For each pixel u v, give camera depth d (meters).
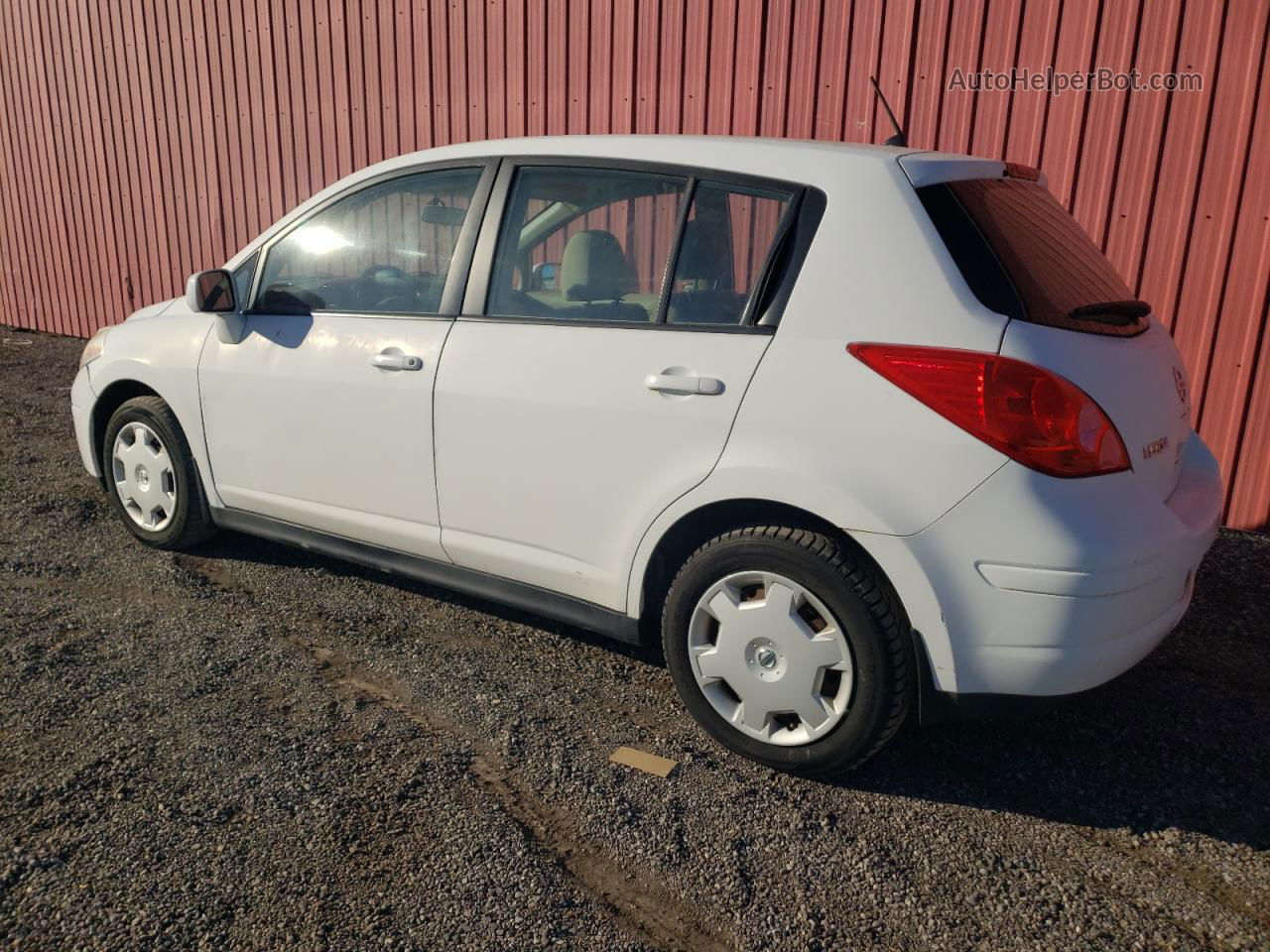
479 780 2.80
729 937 2.27
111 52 9.33
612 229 3.16
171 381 4.16
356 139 8.09
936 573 2.56
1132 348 2.84
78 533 4.64
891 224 2.72
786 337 2.78
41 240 10.51
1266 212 4.86
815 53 5.93
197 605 3.90
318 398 3.69
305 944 2.19
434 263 3.53
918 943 2.27
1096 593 2.48
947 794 2.84
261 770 2.80
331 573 4.26
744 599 2.89
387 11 7.66
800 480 2.68
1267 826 2.74
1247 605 4.20
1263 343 4.98
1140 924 2.36
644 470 2.97
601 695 3.32
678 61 6.43
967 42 5.46
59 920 2.23
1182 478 3.08
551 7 6.88
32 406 7.20
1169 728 3.23
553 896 2.36
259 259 3.98
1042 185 3.35
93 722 3.02
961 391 2.53
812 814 2.72
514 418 3.21
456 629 3.78
